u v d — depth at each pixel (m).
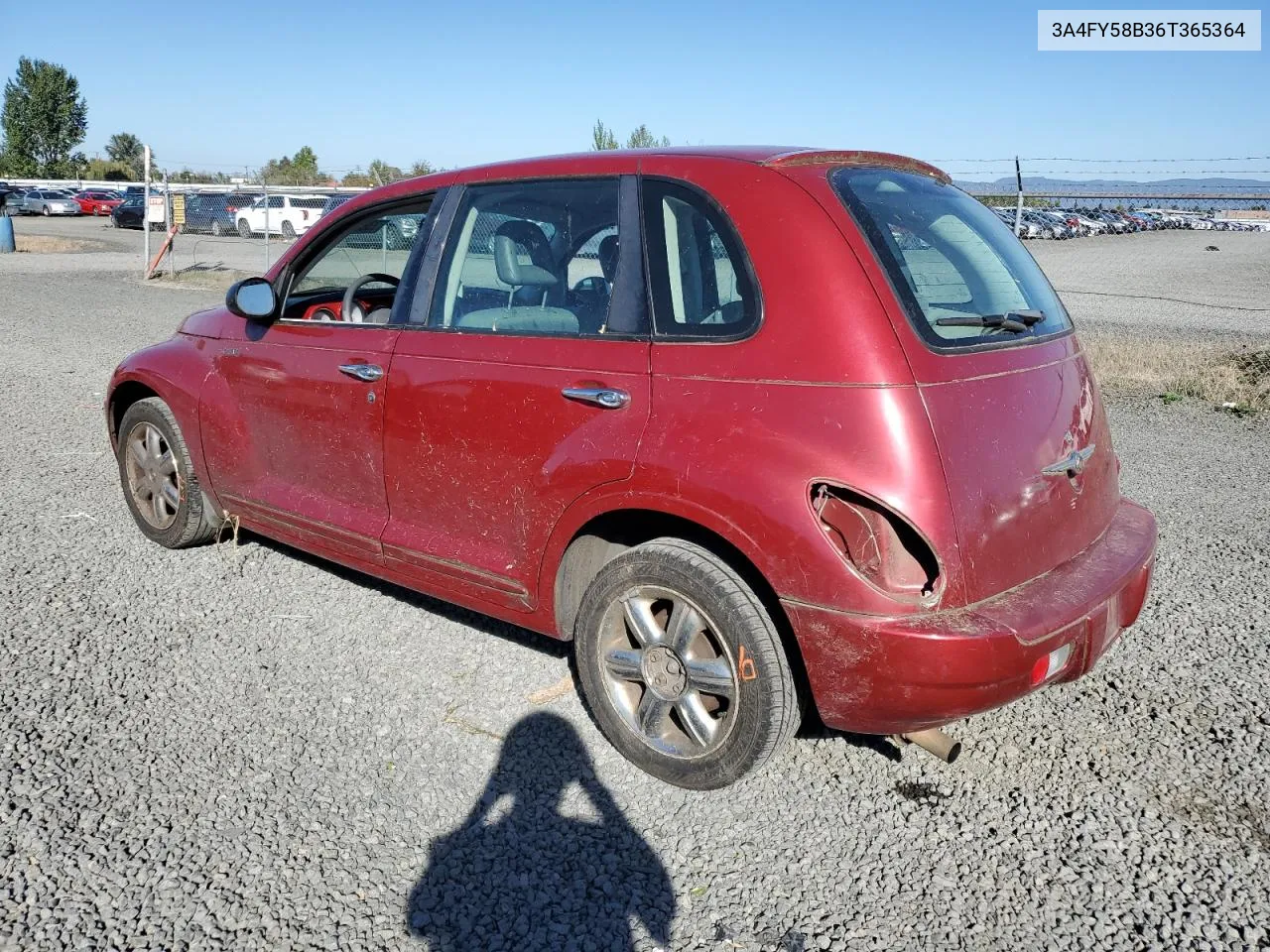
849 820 3.08
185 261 26.20
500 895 2.72
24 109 82.38
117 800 3.06
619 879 2.80
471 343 3.56
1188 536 5.65
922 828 3.04
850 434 2.72
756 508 2.81
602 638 3.32
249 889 2.70
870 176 3.30
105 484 6.35
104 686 3.75
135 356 5.15
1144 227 62.69
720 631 3.00
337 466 4.07
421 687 3.83
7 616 4.30
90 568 4.89
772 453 2.81
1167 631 4.39
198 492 4.93
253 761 3.30
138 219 41.66
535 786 3.22
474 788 3.20
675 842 2.96
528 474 3.35
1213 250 37.41
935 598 2.71
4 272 22.23
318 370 4.08
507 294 3.56
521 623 3.62
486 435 3.46
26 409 8.53
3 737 3.37
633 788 3.23
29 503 5.88
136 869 2.76
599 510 3.16
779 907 2.70
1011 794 3.22
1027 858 2.91
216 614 4.43
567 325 3.36
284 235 34.34
